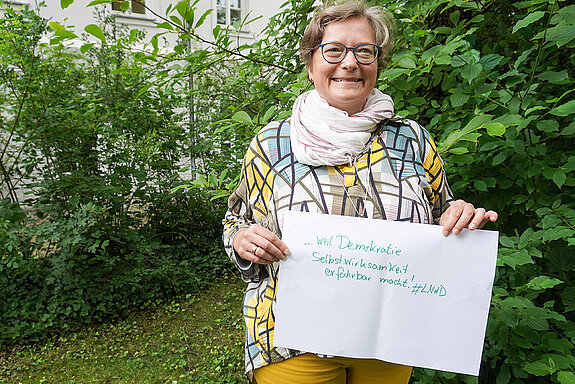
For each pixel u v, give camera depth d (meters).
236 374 2.78
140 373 2.82
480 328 1.04
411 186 1.08
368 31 1.12
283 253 1.07
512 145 1.46
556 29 1.30
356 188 1.08
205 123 4.41
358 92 1.10
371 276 1.06
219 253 4.60
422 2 1.84
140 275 3.72
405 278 1.05
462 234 1.04
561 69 1.74
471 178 1.66
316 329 1.08
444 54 1.47
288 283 1.08
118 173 3.90
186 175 5.04
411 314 1.06
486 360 1.69
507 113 1.49
